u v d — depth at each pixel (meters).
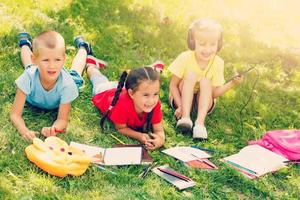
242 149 2.69
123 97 2.60
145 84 2.48
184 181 2.39
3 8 3.42
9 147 2.39
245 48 3.78
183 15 4.03
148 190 2.30
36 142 2.34
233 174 2.48
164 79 3.15
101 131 2.65
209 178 2.44
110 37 3.46
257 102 3.11
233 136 2.82
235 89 3.20
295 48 3.94
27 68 2.64
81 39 3.19
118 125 2.65
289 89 3.35
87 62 3.08
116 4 3.89
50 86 2.56
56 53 2.44
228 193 2.39
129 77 2.53
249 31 4.05
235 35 3.92
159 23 3.80
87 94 2.89
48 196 2.16
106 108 2.71
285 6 4.78
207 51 2.79
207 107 2.81
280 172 2.54
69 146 2.39
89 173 2.33
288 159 2.65
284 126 2.97
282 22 4.44
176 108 2.93
